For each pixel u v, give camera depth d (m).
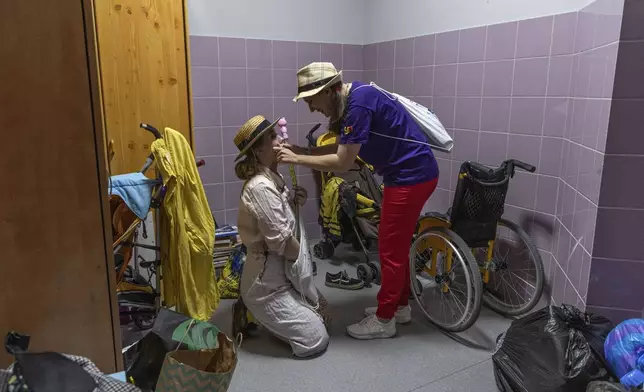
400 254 2.28
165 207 2.15
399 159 2.16
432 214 2.71
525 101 2.55
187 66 2.84
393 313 2.39
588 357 1.71
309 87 2.02
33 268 1.27
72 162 1.25
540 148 2.51
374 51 3.66
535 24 2.45
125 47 2.67
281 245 2.11
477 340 2.39
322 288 3.01
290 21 3.45
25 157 1.21
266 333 2.46
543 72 2.44
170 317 1.55
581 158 2.11
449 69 3.00
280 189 2.17
